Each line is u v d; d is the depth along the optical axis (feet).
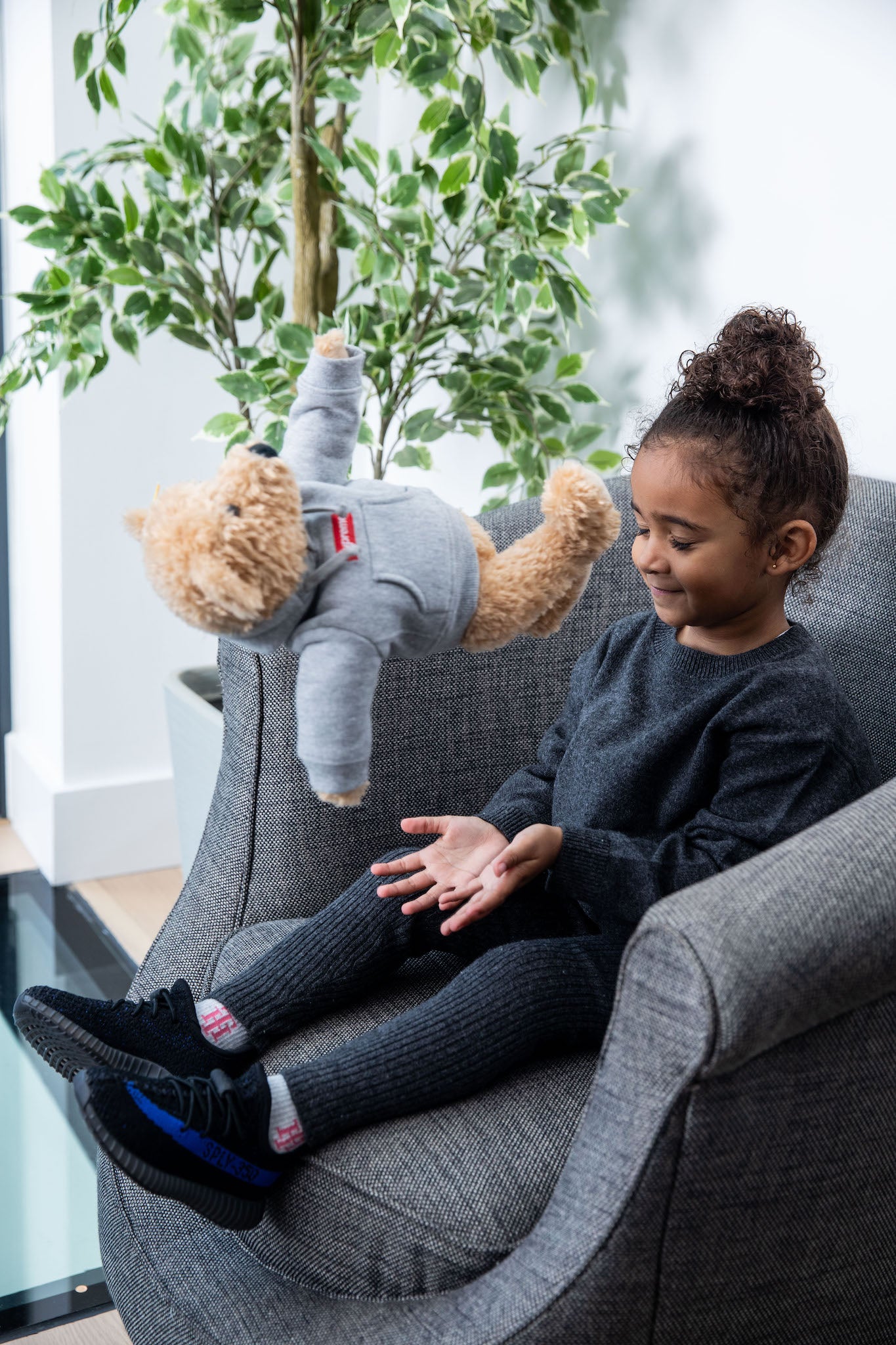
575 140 4.79
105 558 6.48
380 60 4.36
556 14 4.86
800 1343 2.71
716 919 2.23
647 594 4.12
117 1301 3.33
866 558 3.74
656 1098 2.30
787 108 4.22
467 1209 2.66
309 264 5.09
